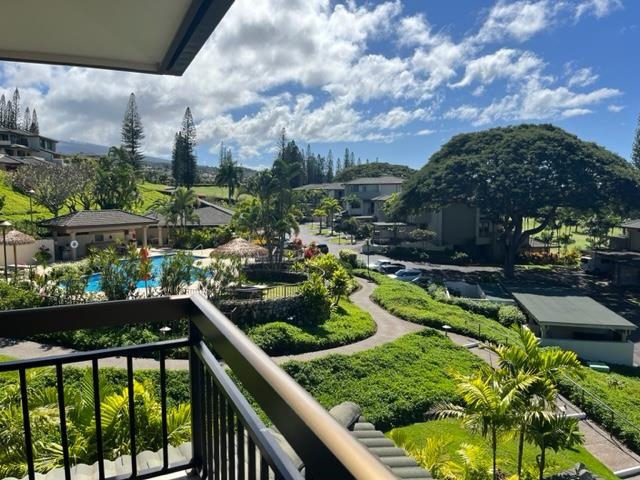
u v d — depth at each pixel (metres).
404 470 4.27
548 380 6.47
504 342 16.31
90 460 3.90
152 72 2.77
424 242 38.19
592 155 30.62
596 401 11.88
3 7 1.95
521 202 29.28
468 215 37.88
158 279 18.53
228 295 17.06
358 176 87.44
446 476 6.83
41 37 2.30
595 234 39.06
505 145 32.62
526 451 9.31
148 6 1.94
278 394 0.93
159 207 37.44
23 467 3.60
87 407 4.36
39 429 4.10
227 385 1.47
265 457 1.09
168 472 2.10
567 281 29.14
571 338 17.94
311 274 20.61
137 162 55.75
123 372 9.94
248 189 35.44
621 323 16.92
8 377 7.60
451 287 26.45
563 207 31.42
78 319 1.78
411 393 11.73
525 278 29.89
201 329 1.71
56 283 15.53
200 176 76.06
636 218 34.62
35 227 27.84
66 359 1.90
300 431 0.83
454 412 7.34
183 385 10.02
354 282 25.17
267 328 15.05
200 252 31.64
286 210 29.81
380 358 13.62
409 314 18.89
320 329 16.12
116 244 27.66
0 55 2.51
